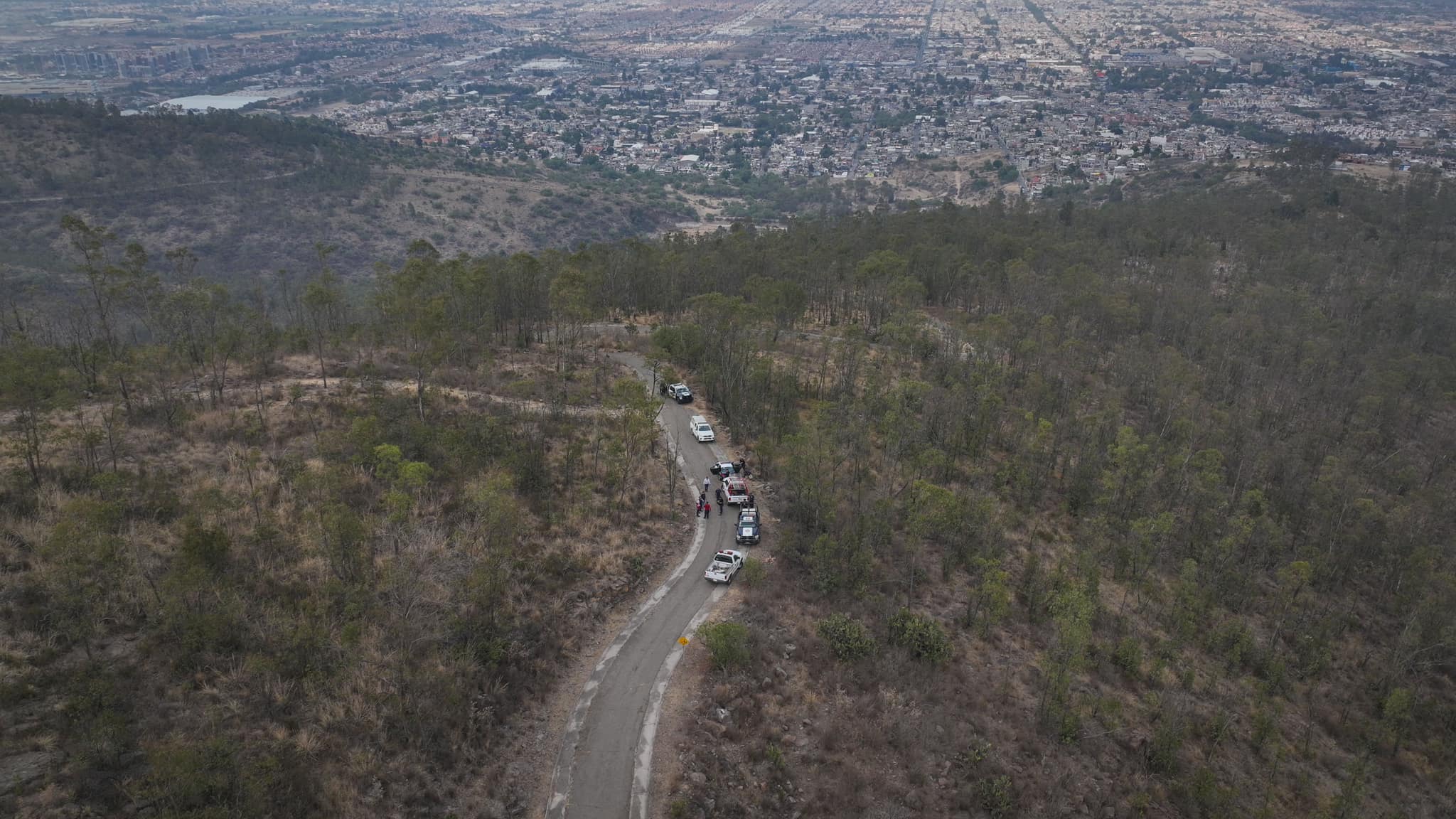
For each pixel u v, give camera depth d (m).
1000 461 81.50
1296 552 75.38
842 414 77.44
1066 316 112.69
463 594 49.31
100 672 37.91
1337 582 72.88
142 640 40.69
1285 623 66.44
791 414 79.44
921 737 46.12
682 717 44.69
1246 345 111.00
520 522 56.59
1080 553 64.81
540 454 66.31
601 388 85.50
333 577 48.47
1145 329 120.19
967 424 81.50
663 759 41.94
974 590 58.31
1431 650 64.38
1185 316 118.88
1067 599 53.75
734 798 40.66
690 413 84.75
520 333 99.75
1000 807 42.81
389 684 42.25
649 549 60.03
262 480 57.91
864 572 58.56
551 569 54.16
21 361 60.28
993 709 50.03
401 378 81.25
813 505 63.88
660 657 49.31
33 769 33.12
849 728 46.03
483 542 54.81
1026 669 54.38
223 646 41.66
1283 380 103.81
